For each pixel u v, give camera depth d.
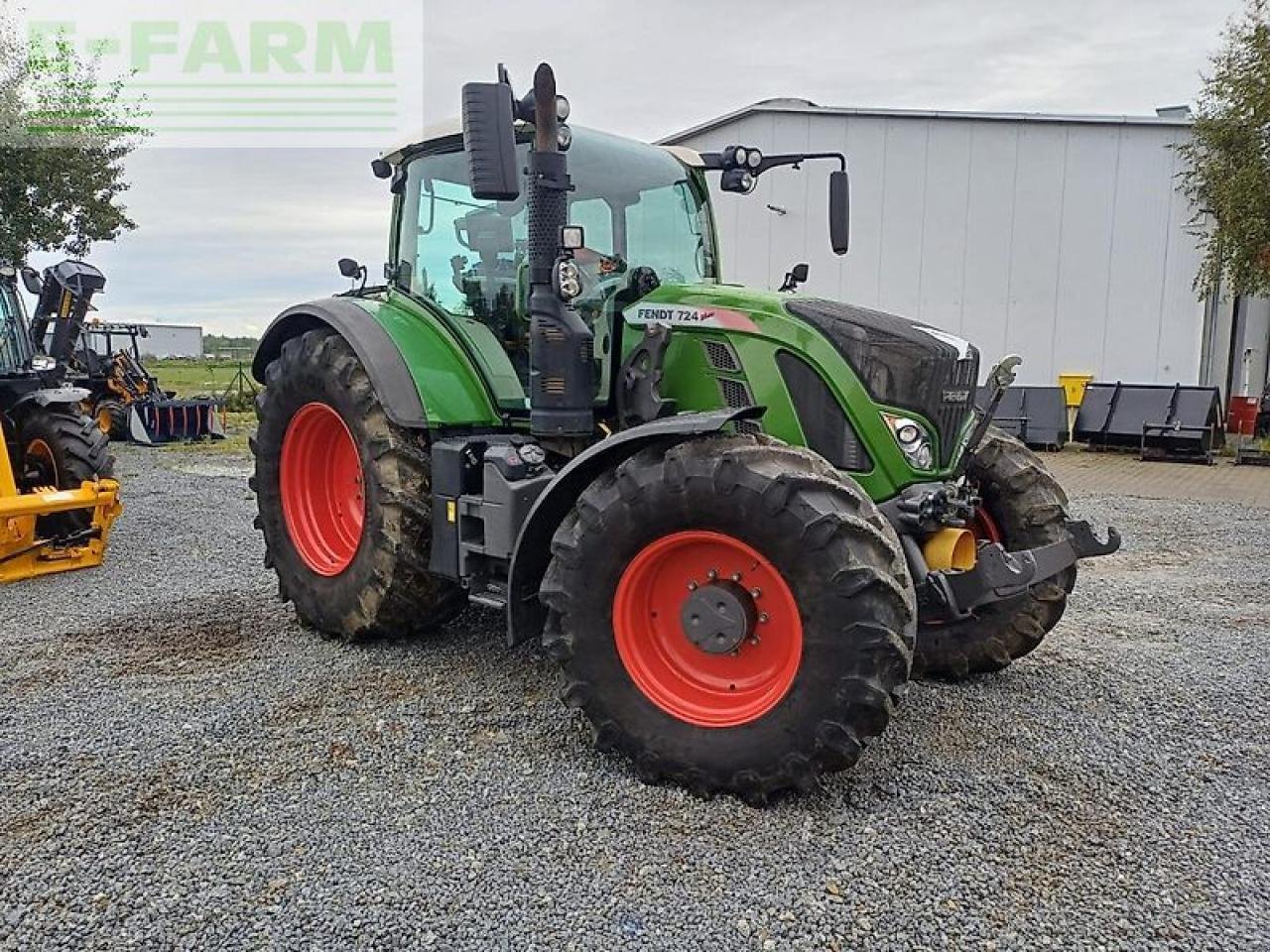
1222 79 13.96
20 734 3.44
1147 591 5.88
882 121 15.87
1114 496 9.85
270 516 4.87
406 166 4.66
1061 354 15.82
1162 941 2.31
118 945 2.27
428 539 4.26
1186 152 14.63
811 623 2.85
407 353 4.27
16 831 2.77
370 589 4.29
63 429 6.61
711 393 3.70
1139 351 15.58
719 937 2.32
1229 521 8.38
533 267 3.73
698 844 2.74
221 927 2.33
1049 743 3.49
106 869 2.57
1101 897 2.49
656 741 3.07
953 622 4.03
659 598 3.23
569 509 3.46
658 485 3.04
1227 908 2.45
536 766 3.23
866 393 3.43
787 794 3.05
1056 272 15.68
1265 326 16.75
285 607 5.20
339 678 4.05
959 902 2.47
